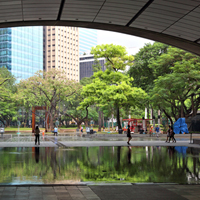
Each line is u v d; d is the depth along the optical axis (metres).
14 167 12.88
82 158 16.55
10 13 15.16
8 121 101.00
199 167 13.12
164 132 51.78
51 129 71.19
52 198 7.26
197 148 24.56
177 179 10.17
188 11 14.57
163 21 16.16
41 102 68.56
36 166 13.23
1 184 9.09
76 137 45.47
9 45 138.00
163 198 7.38
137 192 8.06
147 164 14.08
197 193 7.96
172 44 19.25
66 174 11.07
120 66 50.19
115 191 8.16
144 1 13.80
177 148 24.48
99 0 13.84
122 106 52.88
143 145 27.69
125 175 10.93
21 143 30.09
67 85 68.44
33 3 13.98
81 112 95.88
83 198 7.31
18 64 142.50
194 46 18.92
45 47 181.62
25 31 147.62
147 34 18.16
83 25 17.25
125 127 58.75
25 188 8.46
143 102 51.41
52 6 14.45
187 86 47.03
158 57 51.12
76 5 14.41
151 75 55.19
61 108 101.00
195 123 51.28
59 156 17.61
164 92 47.00
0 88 69.31
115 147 25.30
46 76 67.50
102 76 50.09
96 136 47.38
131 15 15.66
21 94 68.25
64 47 184.62
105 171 11.87
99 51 49.47
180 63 47.38
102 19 16.48
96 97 50.53
